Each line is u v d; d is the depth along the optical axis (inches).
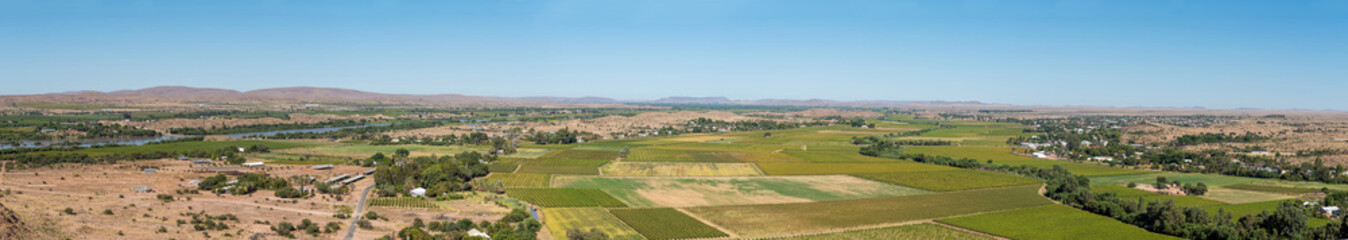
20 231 3376.0
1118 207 5506.9
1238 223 4699.8
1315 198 6289.4
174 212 4532.5
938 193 6747.1
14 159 7780.5
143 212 4424.2
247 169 7564.0
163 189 5861.2
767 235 4808.1
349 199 5826.8
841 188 7042.3
